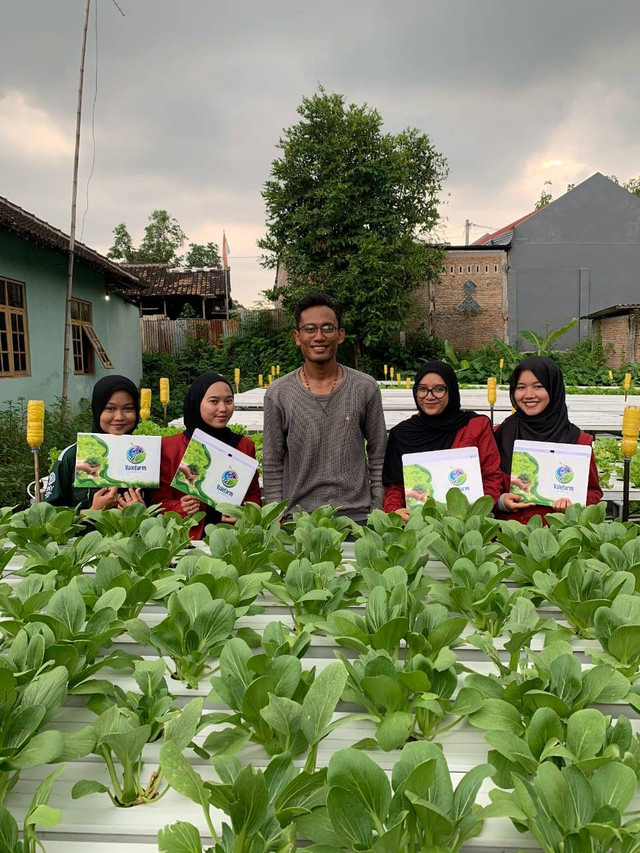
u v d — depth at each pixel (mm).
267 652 988
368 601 1093
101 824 724
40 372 8961
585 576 1203
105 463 1892
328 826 669
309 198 16359
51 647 907
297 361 17016
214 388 2369
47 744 730
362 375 2473
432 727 898
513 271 19125
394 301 15875
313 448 2340
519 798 675
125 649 1146
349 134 15992
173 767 680
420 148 16828
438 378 2525
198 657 1024
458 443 2541
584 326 19219
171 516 1763
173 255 39469
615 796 665
